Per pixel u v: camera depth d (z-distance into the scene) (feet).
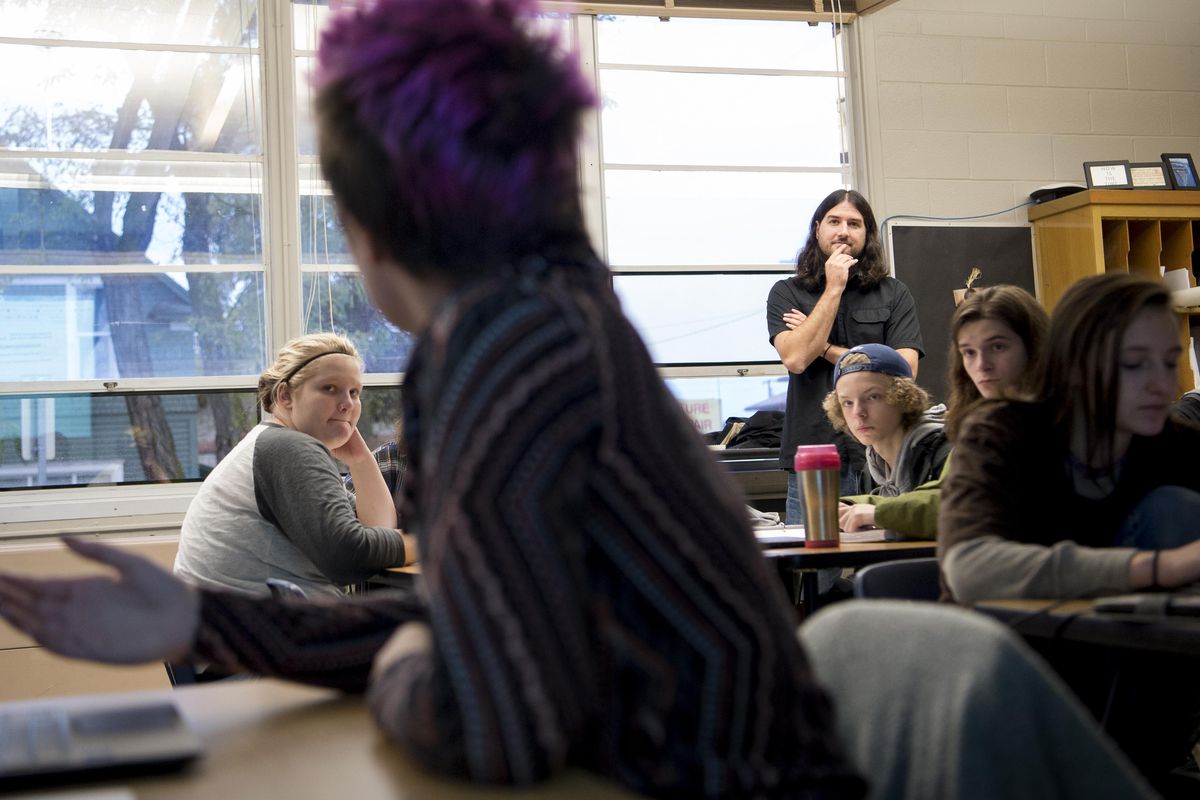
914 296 16.93
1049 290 17.34
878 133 17.13
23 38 14.38
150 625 2.47
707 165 16.61
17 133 14.32
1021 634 3.96
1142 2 18.61
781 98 16.94
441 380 1.87
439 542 1.77
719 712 1.77
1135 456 4.99
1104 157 18.12
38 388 14.16
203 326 14.84
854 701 2.45
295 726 2.45
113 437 14.39
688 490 1.84
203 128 14.97
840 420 9.44
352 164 2.06
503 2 2.06
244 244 15.06
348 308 15.33
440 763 1.79
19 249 14.25
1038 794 2.16
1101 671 5.02
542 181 2.00
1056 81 18.02
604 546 1.79
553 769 1.72
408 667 2.08
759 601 1.86
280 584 5.28
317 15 15.39
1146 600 3.46
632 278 16.25
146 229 14.71
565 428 1.77
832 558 6.89
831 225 12.85
